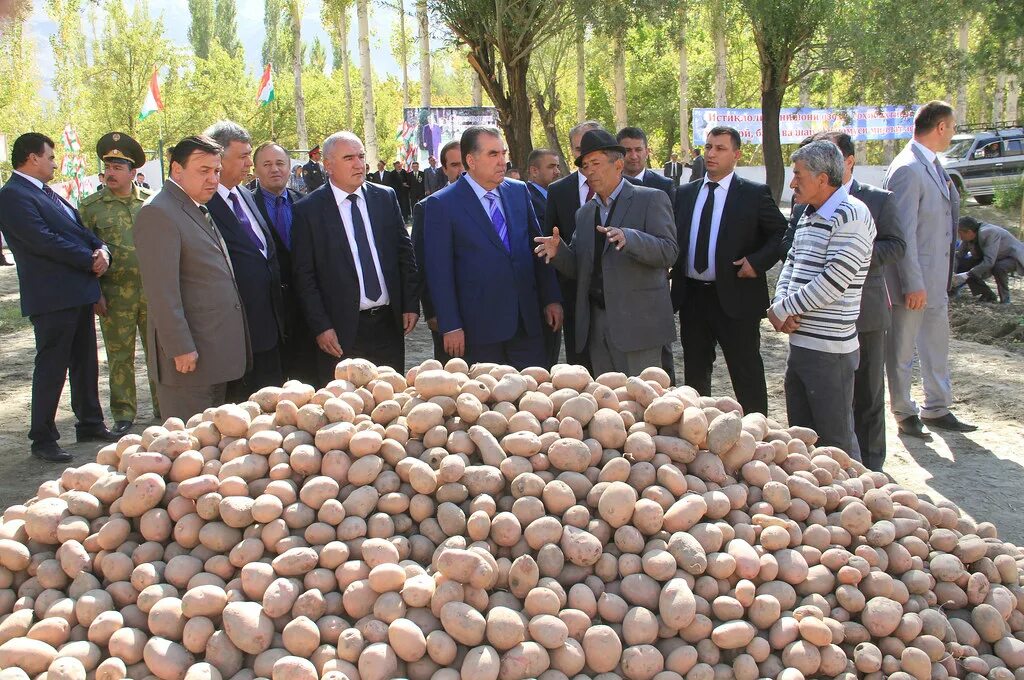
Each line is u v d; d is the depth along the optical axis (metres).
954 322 9.22
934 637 2.50
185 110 33.81
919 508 2.98
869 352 4.81
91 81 31.41
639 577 2.40
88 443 6.10
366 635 2.22
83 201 6.23
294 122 45.28
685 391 3.03
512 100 12.61
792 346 4.23
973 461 5.29
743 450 2.80
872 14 15.89
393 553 2.38
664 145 44.22
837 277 3.89
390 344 5.14
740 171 25.92
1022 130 23.31
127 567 2.46
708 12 18.16
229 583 2.39
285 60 61.78
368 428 2.70
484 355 4.91
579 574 2.43
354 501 2.51
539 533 2.43
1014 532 4.34
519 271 4.94
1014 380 6.86
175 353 4.02
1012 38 18.94
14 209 5.41
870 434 4.96
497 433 2.74
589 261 4.79
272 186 5.70
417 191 22.89
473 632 2.19
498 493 2.58
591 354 4.95
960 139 22.73
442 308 4.81
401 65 39.25
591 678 2.25
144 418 6.68
